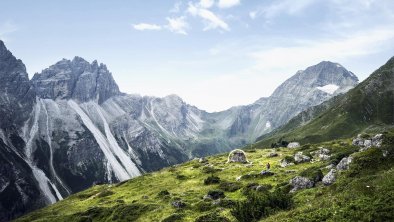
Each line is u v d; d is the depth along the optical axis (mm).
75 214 95875
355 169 48875
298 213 39031
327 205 37156
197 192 87938
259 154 145875
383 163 48156
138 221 74375
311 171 63938
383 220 29688
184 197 84125
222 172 110250
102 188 142625
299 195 54000
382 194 33781
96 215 90938
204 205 70000
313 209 38281
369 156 49812
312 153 106625
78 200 128750
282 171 89875
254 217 48719
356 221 30984
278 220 39469
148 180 124375
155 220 70938
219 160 143625
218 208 65438
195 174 116812
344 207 34031
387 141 53562
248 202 51969
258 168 106188
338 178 51125
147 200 90875
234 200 68688
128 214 81625
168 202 83312
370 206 32125
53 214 111750
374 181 38156
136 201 94125
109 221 82375
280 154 135125
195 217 64375
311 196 50062
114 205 95062
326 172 67062
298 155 101750
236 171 107875
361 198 34594
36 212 125188
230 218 56156
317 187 56438
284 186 64375
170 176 122812
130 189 117625
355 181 41250
